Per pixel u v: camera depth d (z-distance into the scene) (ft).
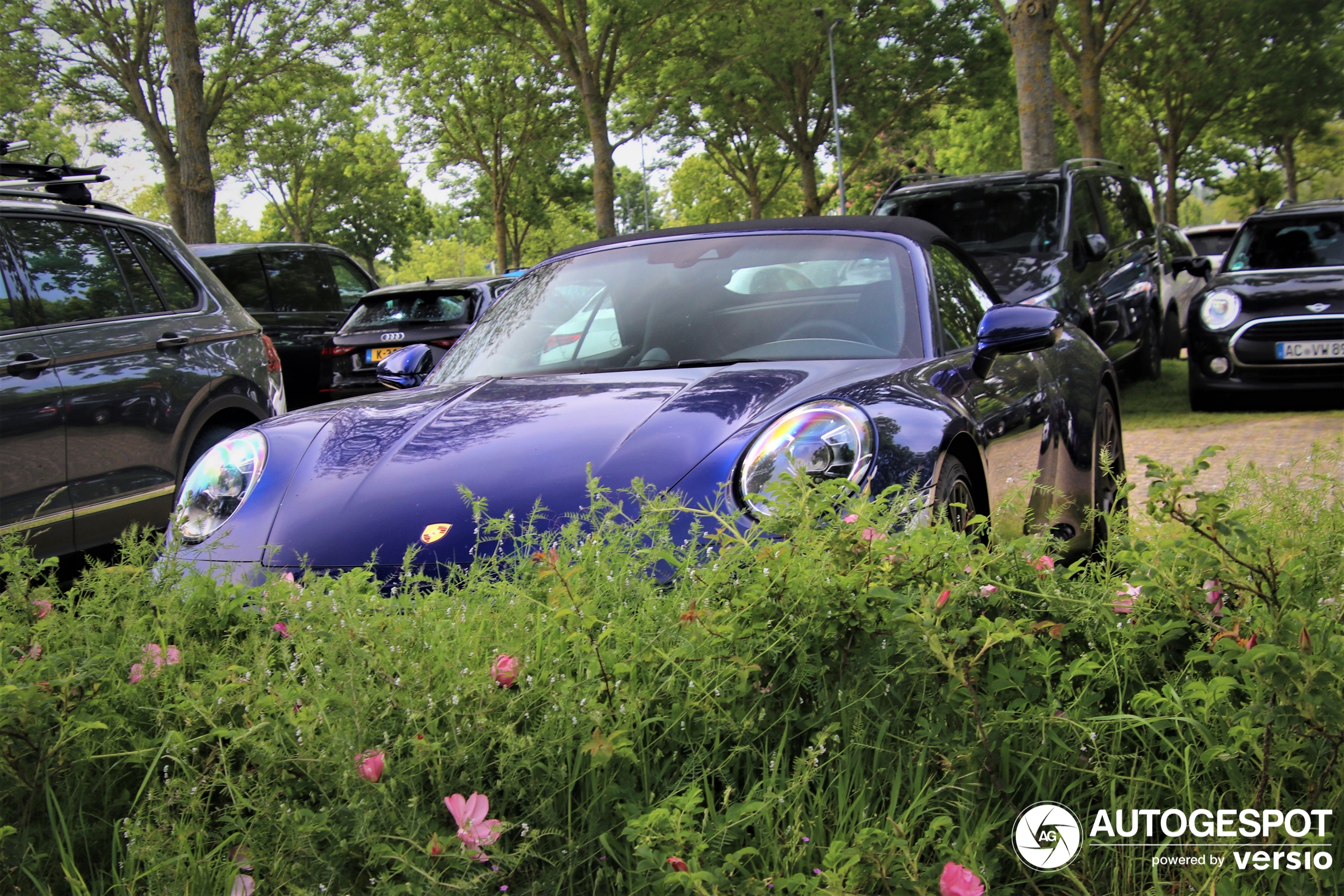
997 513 7.46
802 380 9.46
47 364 15.25
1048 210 30.58
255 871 5.13
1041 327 10.68
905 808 5.62
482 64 130.21
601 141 85.81
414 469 8.69
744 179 144.66
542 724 5.45
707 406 8.89
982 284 13.84
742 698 5.79
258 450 9.45
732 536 6.64
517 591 6.30
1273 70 113.09
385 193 191.21
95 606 6.75
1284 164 172.35
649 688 5.69
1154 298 35.60
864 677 5.95
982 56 118.21
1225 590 6.44
